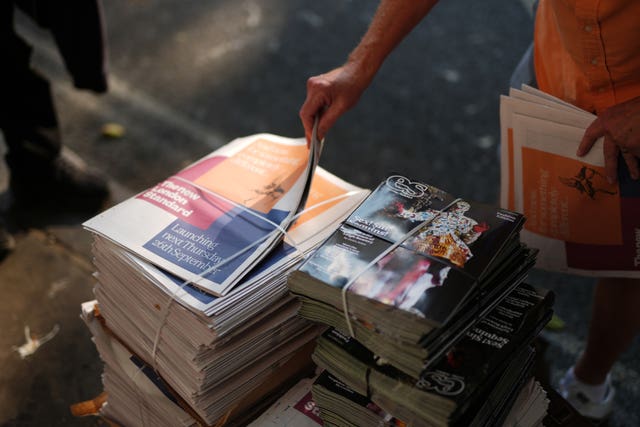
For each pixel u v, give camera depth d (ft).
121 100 11.27
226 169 4.85
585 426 4.67
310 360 4.50
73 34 7.79
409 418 3.55
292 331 4.26
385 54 5.01
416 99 11.34
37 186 8.90
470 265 3.61
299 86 11.68
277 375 4.31
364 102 11.26
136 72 11.94
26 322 7.30
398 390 3.45
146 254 4.13
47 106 8.50
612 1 4.14
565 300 7.98
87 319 4.83
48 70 11.95
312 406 4.27
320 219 4.50
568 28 4.49
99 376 6.73
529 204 5.14
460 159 10.14
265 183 4.72
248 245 4.17
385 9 4.97
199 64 12.17
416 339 3.23
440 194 4.16
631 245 4.89
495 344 3.63
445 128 10.73
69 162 9.04
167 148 10.30
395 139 10.50
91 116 10.89
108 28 13.02
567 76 4.89
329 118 4.96
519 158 5.00
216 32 13.00
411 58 12.29
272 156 4.98
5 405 6.45
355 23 13.28
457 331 3.47
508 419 3.99
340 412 3.89
